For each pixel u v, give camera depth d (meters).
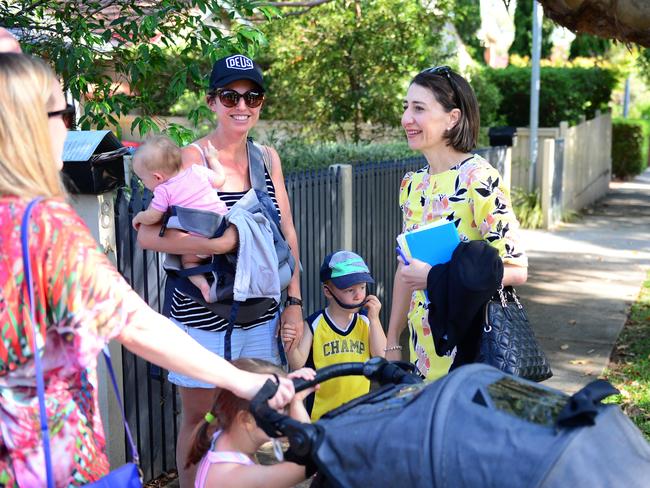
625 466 1.85
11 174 1.91
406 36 12.22
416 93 3.31
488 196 3.16
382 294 7.58
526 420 1.87
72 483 1.99
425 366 3.36
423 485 1.85
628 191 21.12
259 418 2.13
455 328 2.98
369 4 12.10
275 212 3.64
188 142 4.97
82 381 2.05
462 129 3.30
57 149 2.14
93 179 3.60
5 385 1.94
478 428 1.86
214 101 3.63
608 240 13.20
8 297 1.89
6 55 1.94
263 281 3.43
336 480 1.97
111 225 3.85
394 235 7.84
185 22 5.23
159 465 4.50
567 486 1.75
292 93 12.64
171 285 3.58
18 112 1.91
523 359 3.00
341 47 12.20
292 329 3.82
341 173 6.45
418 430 1.90
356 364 2.47
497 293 3.06
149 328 2.06
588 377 6.32
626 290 9.44
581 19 5.33
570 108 20.47
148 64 5.20
